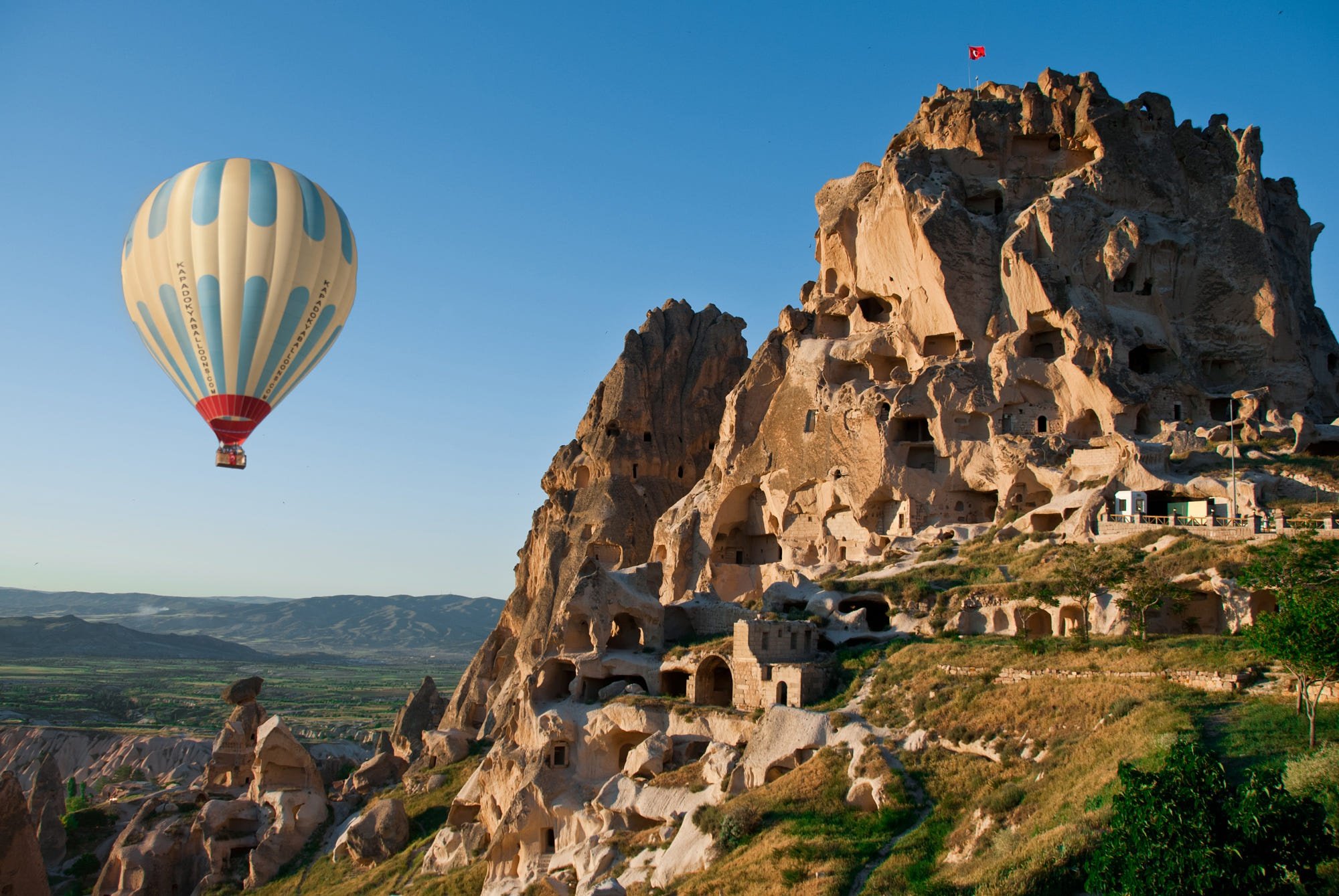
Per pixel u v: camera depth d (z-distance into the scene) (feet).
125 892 267.18
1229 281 289.53
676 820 189.37
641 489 362.33
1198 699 149.79
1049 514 249.96
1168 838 96.32
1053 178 306.35
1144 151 302.04
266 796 281.33
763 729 194.49
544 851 218.59
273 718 289.74
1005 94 321.93
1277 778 98.99
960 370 282.15
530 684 245.86
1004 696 175.42
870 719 187.01
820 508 298.76
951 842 141.28
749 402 327.47
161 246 201.67
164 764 512.63
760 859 154.92
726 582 308.60
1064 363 272.31
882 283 308.60
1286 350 285.64
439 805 269.44
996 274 288.71
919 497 279.28
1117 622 199.52
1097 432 269.64
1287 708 138.51
